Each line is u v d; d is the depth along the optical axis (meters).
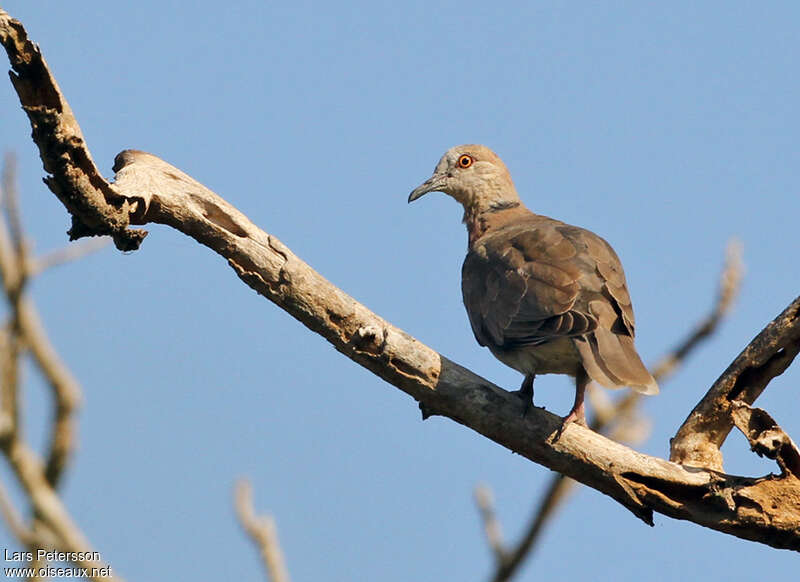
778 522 10.98
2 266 6.02
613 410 11.64
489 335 13.04
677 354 11.33
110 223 10.83
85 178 10.32
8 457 5.82
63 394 6.14
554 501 9.62
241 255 11.17
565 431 11.25
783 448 11.02
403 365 11.35
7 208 6.07
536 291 12.55
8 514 5.73
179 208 11.13
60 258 6.75
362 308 11.42
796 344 11.57
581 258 12.91
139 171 11.14
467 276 14.10
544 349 12.25
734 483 11.11
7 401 5.89
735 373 11.76
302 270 11.23
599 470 11.18
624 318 12.26
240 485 7.65
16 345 5.98
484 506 9.83
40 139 9.85
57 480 6.19
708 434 11.94
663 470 11.13
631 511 11.44
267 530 7.55
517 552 9.69
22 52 9.34
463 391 11.36
